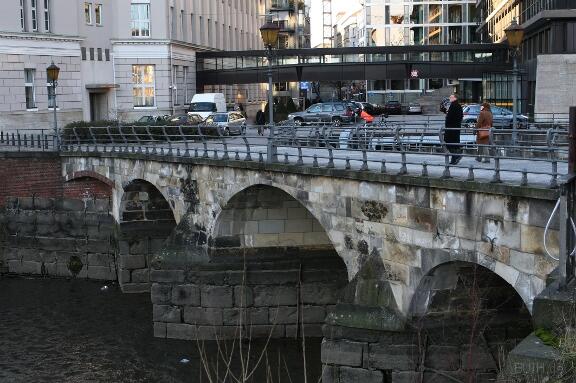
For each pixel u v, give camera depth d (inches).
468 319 816.9
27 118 2231.8
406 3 4084.6
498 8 3034.0
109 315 1298.0
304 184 944.9
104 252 1571.1
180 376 1019.3
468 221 706.2
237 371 1029.8
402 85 3634.4
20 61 2218.3
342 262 1158.3
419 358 820.6
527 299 645.9
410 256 787.4
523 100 2316.7
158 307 1177.4
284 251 1159.0
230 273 1152.2
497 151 847.1
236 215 1149.1
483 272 797.9
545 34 2129.7
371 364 834.8
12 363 1069.8
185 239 1194.6
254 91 3905.0
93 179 1571.1
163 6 2640.3
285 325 1153.4
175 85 2765.7
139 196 1464.1
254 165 1032.8
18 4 2215.8
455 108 922.1
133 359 1083.3
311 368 1036.5
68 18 2373.3
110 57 2566.4
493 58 3043.8
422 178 748.0
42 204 1603.1
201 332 1160.8
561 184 537.3
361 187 846.5
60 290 1485.0
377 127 1115.9
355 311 840.3
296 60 3065.9
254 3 4249.5
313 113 2203.5
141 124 1729.8
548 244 620.1
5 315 1302.9
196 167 1196.5
